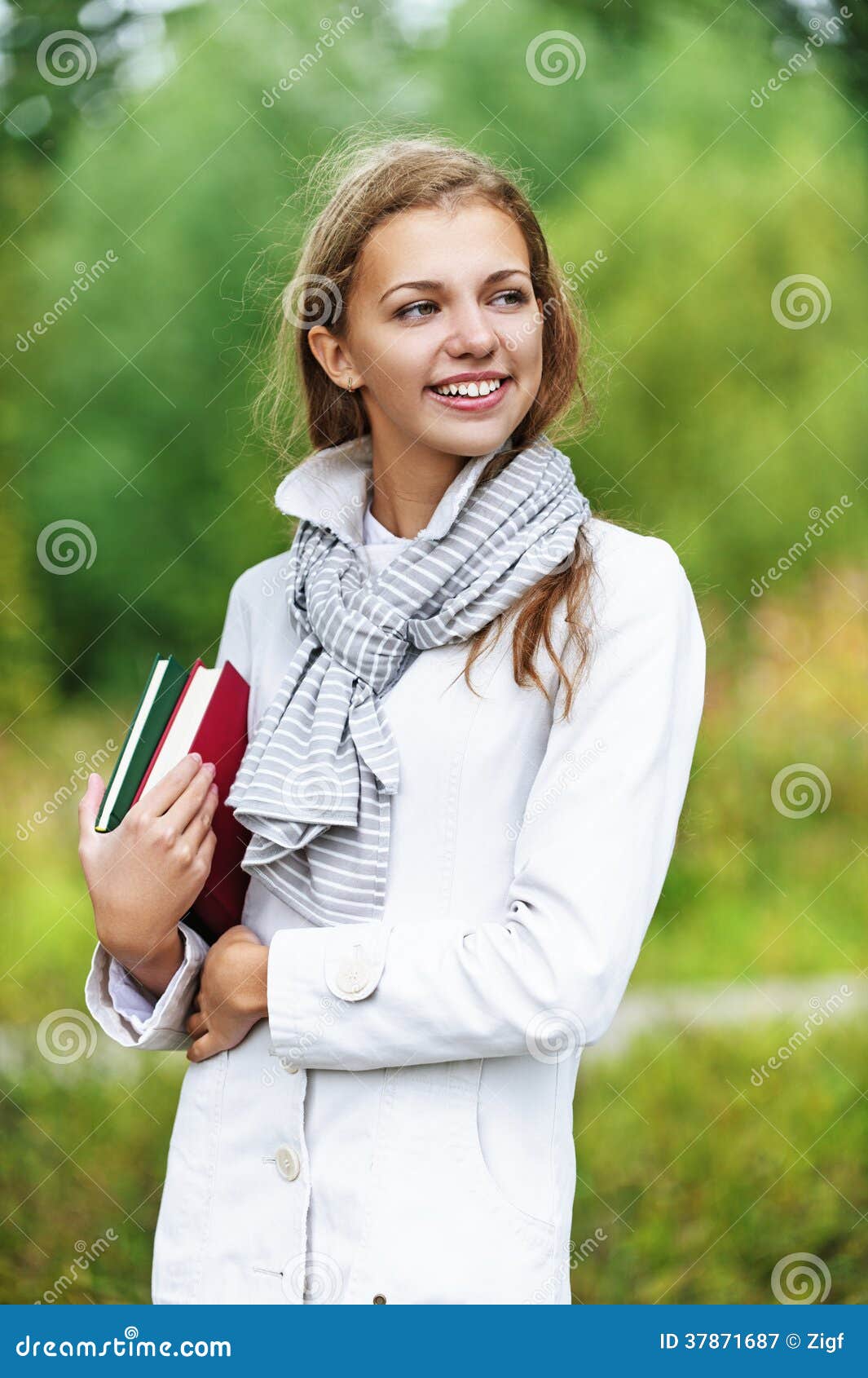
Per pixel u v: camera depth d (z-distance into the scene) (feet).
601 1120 30.25
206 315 87.10
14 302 80.02
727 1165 28.58
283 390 17.04
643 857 13.03
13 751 55.83
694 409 66.54
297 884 14.06
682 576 14.16
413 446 14.74
